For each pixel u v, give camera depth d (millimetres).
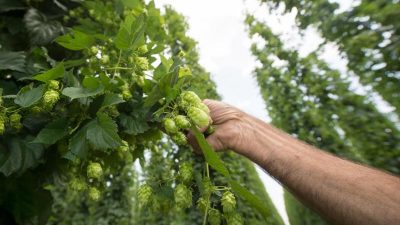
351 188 382
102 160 544
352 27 902
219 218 398
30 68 602
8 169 472
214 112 509
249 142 479
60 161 562
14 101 393
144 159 589
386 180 387
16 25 722
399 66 808
